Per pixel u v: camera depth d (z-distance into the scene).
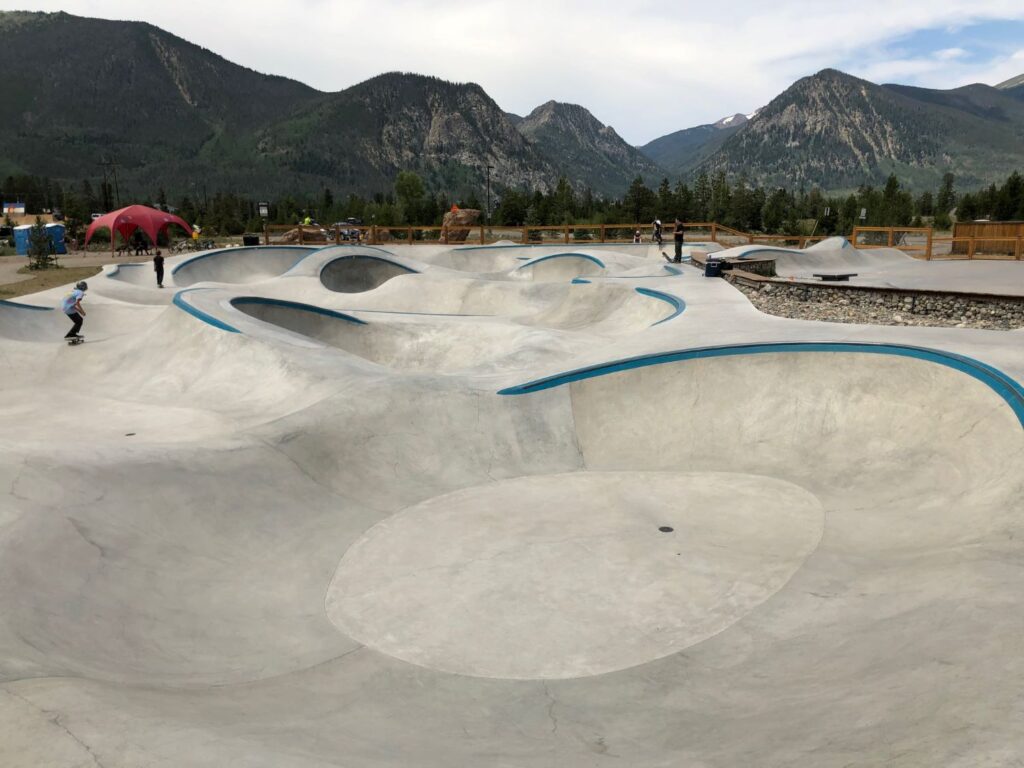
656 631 5.85
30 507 6.50
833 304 17.41
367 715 4.61
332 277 30.16
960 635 4.21
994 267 25.80
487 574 7.04
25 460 7.19
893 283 20.98
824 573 6.41
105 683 4.23
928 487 7.94
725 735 3.85
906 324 15.23
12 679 3.89
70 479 7.15
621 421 11.08
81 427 11.47
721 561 7.00
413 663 5.57
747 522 7.93
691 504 8.57
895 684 3.78
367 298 25.70
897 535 6.98
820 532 7.45
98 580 6.04
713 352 11.30
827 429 9.82
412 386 11.32
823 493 8.50
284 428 9.84
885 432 9.27
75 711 3.45
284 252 33.91
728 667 5.09
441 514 8.60
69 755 3.03
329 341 18.27
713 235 41.41
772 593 6.21
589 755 3.92
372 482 9.45
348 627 6.19
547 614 6.25
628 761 3.76
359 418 10.42
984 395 8.54
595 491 9.19
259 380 12.58
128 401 12.84
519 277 30.45
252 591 6.76
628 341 13.20
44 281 29.23
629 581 6.74
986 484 7.35
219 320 14.44
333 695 4.96
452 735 4.34
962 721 3.07
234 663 5.42
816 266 27.95
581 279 22.98
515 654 5.65
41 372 14.76
